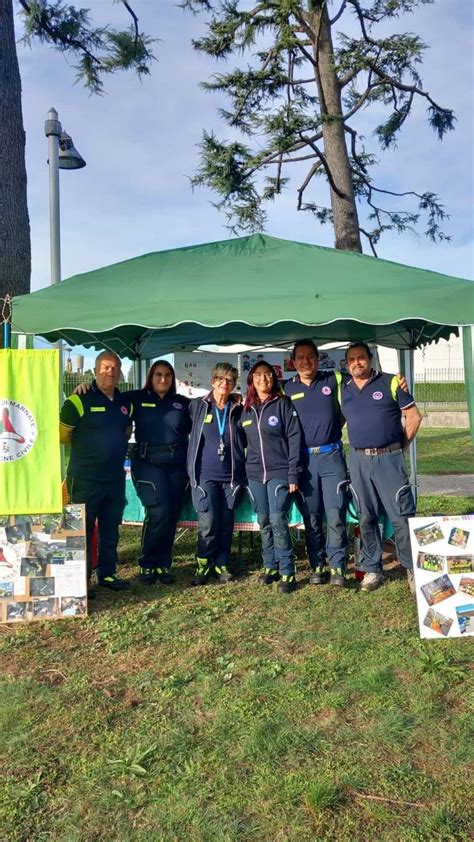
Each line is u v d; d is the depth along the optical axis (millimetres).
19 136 6078
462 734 2736
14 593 4039
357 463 4387
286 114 9852
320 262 5078
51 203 7961
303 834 2164
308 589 4652
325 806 2283
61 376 4391
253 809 2289
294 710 2943
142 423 4781
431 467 12070
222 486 4844
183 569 5309
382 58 10625
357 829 2184
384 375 4355
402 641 3680
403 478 4320
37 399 4004
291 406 4621
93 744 2695
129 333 6512
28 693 3137
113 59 9008
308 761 2559
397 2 10570
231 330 6387
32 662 3492
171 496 4828
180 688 3170
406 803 2305
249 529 5137
